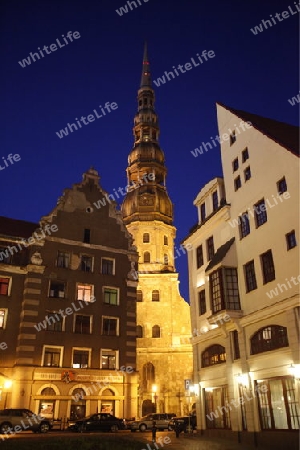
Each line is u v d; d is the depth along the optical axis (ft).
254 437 76.28
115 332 143.23
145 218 249.14
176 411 199.93
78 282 143.13
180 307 225.76
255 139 92.48
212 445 74.84
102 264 151.64
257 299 82.38
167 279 231.30
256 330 80.48
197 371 102.63
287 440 68.64
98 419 116.06
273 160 84.43
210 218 103.65
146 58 316.19
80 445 52.29
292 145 81.15
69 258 146.00
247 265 88.43
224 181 102.94
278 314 74.95
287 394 70.69
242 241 90.74
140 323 221.66
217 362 94.94
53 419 120.78
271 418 73.92
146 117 285.84
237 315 85.40
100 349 137.28
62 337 132.98
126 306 148.36
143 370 211.41
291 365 68.54
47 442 54.75
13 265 136.46
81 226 152.97
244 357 82.48
